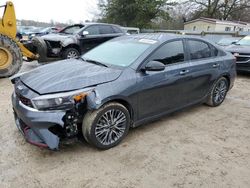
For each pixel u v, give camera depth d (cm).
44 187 267
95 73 334
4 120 417
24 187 266
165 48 393
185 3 3528
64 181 277
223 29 2997
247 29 3155
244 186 279
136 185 274
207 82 473
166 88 390
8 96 546
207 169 306
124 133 353
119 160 317
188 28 3403
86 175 287
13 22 746
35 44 841
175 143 364
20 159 312
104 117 326
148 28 2889
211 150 349
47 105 288
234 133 405
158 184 276
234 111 506
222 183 282
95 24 996
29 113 293
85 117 318
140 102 361
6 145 341
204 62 456
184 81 417
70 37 916
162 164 312
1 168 294
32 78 334
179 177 289
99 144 329
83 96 300
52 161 310
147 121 386
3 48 697
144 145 354
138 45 396
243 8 3378
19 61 731
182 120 446
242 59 803
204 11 3509
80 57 430
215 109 512
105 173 292
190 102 451
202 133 400
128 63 361
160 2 2894
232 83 542
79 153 328
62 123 292
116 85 328
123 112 343
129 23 2952
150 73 365
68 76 327
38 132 294
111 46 429
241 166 315
